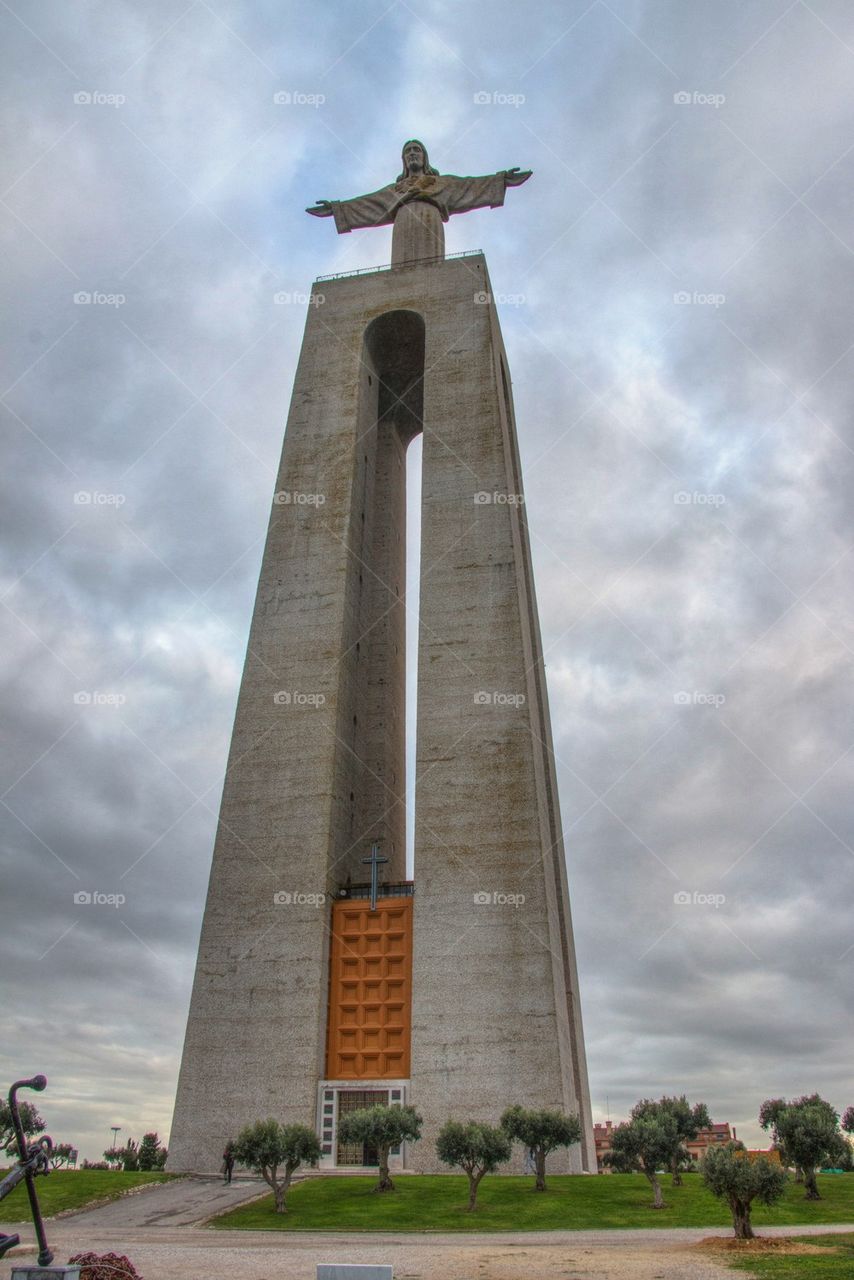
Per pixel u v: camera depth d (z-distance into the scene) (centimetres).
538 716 4156
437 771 3481
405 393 5200
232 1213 2303
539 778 3675
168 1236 1984
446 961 3141
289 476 4272
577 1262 1507
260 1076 3073
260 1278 1359
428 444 4238
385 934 3338
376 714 4244
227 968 3262
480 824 3347
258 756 3628
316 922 3284
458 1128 2330
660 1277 1359
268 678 3788
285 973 3219
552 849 4019
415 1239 1892
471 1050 2991
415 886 3291
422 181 5462
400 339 4869
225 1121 3022
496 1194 2447
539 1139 2533
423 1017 3070
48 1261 901
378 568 4594
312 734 3628
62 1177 2827
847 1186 2655
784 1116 2591
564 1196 2417
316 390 4516
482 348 4447
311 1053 3077
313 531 4097
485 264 4731
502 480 4050
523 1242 1811
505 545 3897
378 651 4388
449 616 3794
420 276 4788
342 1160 2992
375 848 3547
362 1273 1172
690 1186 2556
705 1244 1700
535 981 3050
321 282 4903
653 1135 2381
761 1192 1792
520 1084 2912
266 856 3428
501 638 3691
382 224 5453
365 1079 3105
